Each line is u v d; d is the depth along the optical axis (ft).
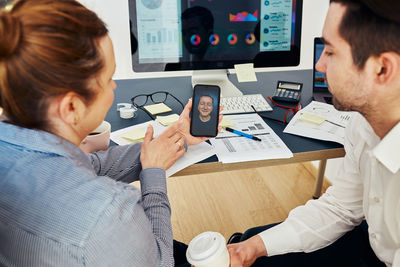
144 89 5.19
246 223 6.27
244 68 4.97
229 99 4.69
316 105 4.48
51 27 1.65
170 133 3.16
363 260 3.22
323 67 2.46
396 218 2.54
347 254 3.18
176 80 5.57
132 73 8.16
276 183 7.32
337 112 4.24
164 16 4.64
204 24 4.74
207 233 2.45
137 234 1.97
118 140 3.64
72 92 1.82
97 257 1.81
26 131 1.87
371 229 2.76
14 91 1.72
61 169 1.83
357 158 3.01
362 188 3.12
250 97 4.75
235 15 4.74
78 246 1.74
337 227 3.22
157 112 4.33
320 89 4.96
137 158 3.14
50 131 1.96
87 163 2.13
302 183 7.32
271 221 6.32
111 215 1.80
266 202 6.78
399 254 2.46
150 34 4.71
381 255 2.81
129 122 4.12
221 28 4.79
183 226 6.19
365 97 2.27
